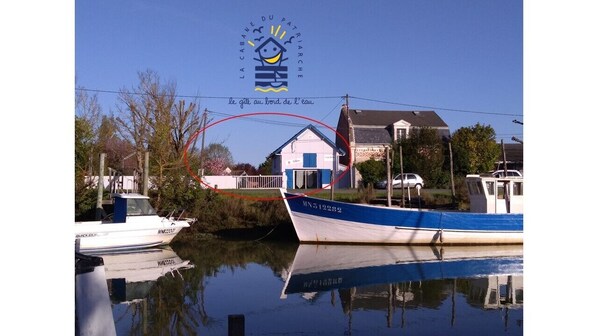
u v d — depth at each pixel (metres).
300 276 13.98
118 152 30.41
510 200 19.34
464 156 35.66
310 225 19.61
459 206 23.09
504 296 11.63
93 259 5.79
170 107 24.61
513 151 43.34
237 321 5.74
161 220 18.36
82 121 23.86
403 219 18.95
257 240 20.88
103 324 5.62
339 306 10.72
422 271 14.72
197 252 18.14
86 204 21.05
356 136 38.69
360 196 25.16
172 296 11.58
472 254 17.64
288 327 9.21
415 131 34.91
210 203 22.12
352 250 18.47
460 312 10.23
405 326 9.27
